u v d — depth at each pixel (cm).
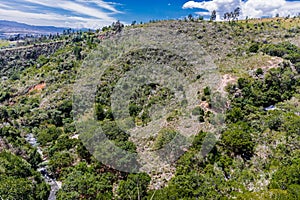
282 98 6112
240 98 5609
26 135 6875
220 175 3722
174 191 3322
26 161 4809
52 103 8094
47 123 7425
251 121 5006
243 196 3142
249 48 9156
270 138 4522
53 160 4794
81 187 3788
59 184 4512
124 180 3878
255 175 3831
